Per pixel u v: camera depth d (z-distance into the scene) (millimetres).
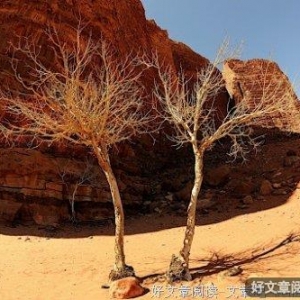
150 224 15125
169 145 27188
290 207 13945
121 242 8828
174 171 23234
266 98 11109
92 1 23938
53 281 8984
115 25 25844
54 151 17516
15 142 16578
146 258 10375
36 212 15289
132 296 7773
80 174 17531
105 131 9633
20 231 13805
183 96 10727
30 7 20078
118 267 8641
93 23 23297
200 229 13164
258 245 10297
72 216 16141
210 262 9523
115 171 19703
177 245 11484
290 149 21125
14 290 8500
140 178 21438
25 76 18438
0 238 12750
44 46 19891
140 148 23938
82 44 21812
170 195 18922
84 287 8508
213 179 19016
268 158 20719
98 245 12031
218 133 9555
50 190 16062
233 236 11680
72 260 10414
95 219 16656
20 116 16859
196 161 9500
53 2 21031
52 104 10008
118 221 8969
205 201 16594
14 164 15602
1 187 15117
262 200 15773
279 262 8648
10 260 10547
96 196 17453
